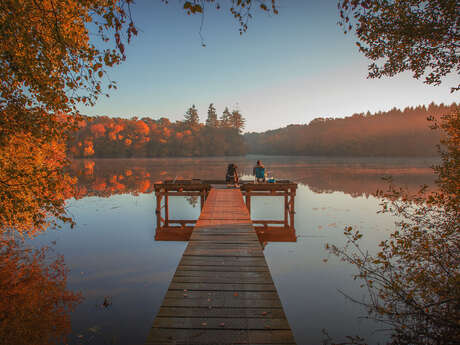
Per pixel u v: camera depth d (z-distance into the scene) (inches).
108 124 3671.3
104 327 170.1
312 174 1337.4
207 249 207.2
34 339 158.4
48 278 237.6
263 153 6082.7
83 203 605.3
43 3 156.7
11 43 147.8
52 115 165.9
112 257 295.7
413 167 1841.8
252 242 223.9
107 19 104.4
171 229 401.7
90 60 154.2
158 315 123.0
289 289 226.4
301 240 359.3
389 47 177.5
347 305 200.1
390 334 163.2
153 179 1102.4
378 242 337.7
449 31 153.1
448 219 160.9
